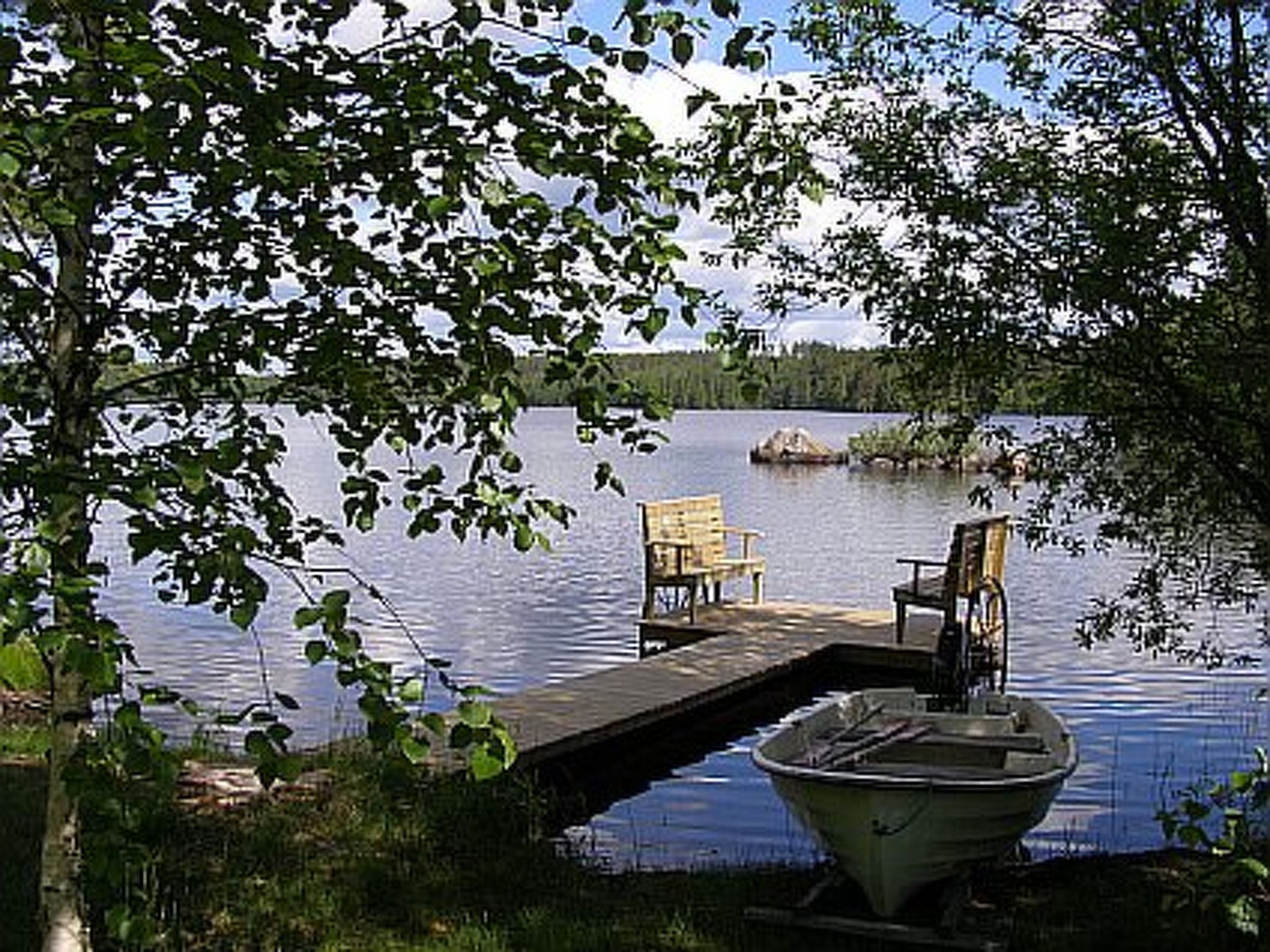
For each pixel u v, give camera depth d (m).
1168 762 10.18
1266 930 5.43
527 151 3.01
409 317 3.39
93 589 2.47
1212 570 6.73
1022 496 8.81
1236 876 3.64
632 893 6.45
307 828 6.66
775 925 5.96
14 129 2.48
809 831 6.31
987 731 7.81
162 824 6.31
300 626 2.55
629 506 35.78
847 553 24.97
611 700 10.40
